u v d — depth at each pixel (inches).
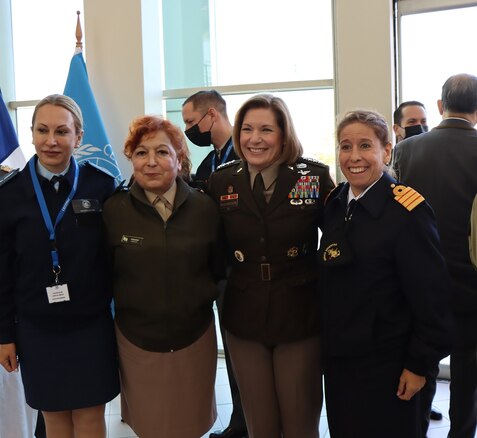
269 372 76.5
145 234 70.7
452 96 88.2
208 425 76.5
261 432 77.6
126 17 141.9
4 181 73.0
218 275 79.2
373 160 63.9
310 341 74.4
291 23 148.1
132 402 73.8
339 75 133.1
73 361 73.0
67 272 71.4
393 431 64.4
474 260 70.8
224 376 145.1
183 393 72.9
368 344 63.6
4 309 72.8
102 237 74.0
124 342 73.6
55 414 75.6
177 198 72.6
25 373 73.6
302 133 149.8
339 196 69.0
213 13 153.5
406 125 120.3
